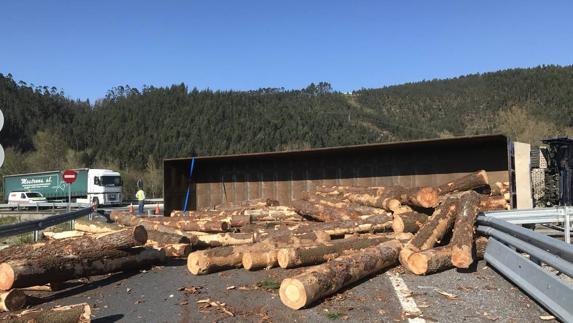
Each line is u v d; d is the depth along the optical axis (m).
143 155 101.19
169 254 9.98
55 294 7.40
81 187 46.84
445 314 5.55
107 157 97.19
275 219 13.66
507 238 7.18
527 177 12.95
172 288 7.33
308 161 16.00
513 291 6.39
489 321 5.28
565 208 9.84
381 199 11.25
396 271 7.84
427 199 10.17
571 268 4.81
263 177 16.72
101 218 24.95
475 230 8.78
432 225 8.40
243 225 13.05
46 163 72.56
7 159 71.12
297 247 8.27
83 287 7.81
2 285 6.62
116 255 8.27
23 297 6.43
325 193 13.34
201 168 17.86
